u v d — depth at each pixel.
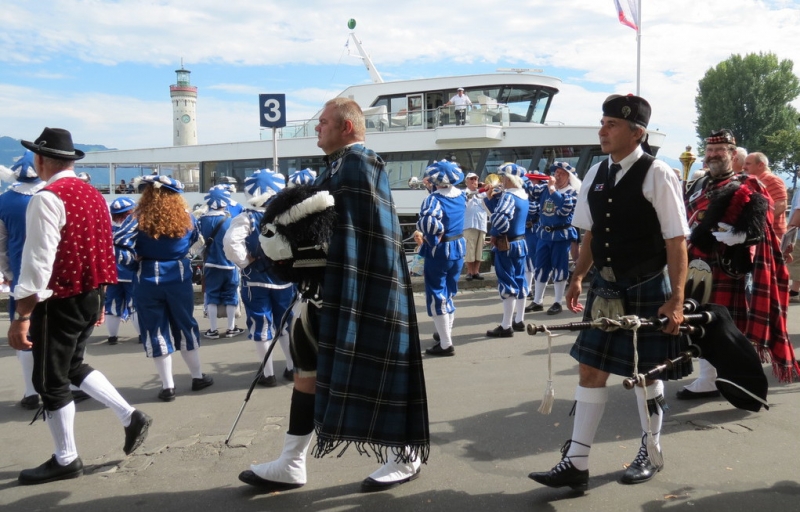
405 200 16.39
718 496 3.19
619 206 3.08
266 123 9.43
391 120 17.22
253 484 3.40
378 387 2.95
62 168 3.62
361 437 2.92
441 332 6.11
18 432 4.42
